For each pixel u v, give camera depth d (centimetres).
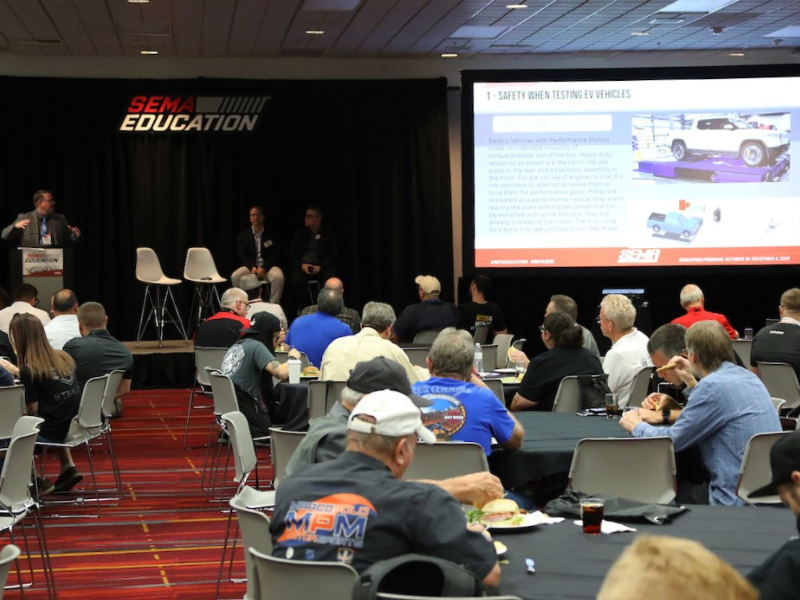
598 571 245
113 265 1216
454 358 398
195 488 657
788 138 1152
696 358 397
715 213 1159
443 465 376
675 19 1062
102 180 1214
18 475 419
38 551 519
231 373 632
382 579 201
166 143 1226
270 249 1197
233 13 992
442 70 1288
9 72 1196
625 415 421
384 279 1284
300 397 607
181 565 495
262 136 1248
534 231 1162
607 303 571
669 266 1162
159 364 1066
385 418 241
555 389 538
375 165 1268
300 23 1045
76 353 668
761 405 385
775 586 194
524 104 1152
